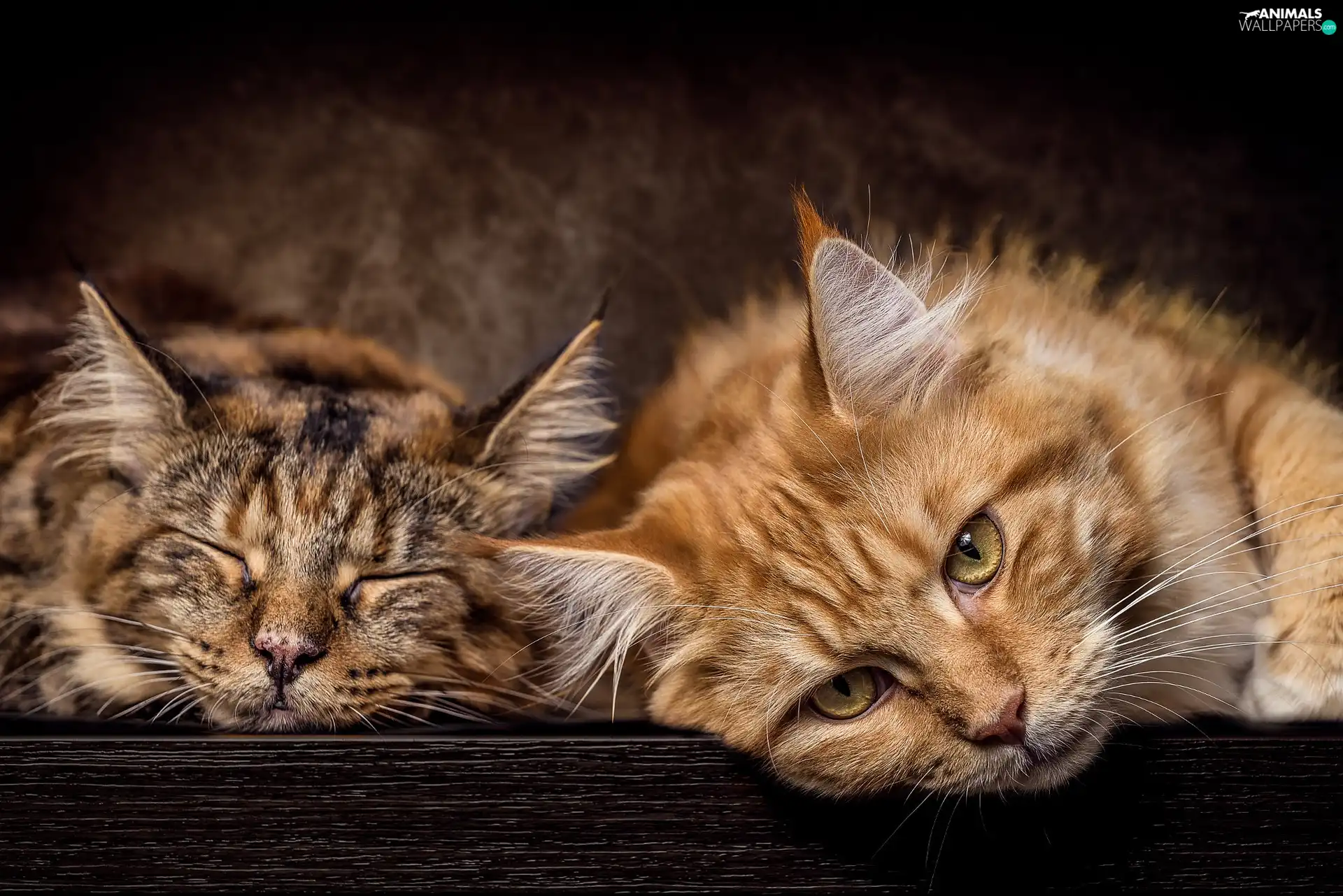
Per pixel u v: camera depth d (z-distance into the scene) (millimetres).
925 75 1045
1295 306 1029
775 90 1046
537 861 749
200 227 1026
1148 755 760
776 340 905
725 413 868
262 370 930
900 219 1035
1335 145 1042
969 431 795
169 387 872
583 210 1047
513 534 894
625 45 1043
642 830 751
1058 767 766
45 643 855
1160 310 919
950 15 1045
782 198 1042
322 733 772
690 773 753
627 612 806
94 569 860
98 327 869
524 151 1044
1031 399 804
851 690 789
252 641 837
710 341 944
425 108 1038
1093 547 788
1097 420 812
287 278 1033
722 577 801
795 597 791
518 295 1046
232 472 865
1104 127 1041
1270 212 1039
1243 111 1043
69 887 742
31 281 991
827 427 799
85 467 877
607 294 929
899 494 789
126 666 854
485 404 906
